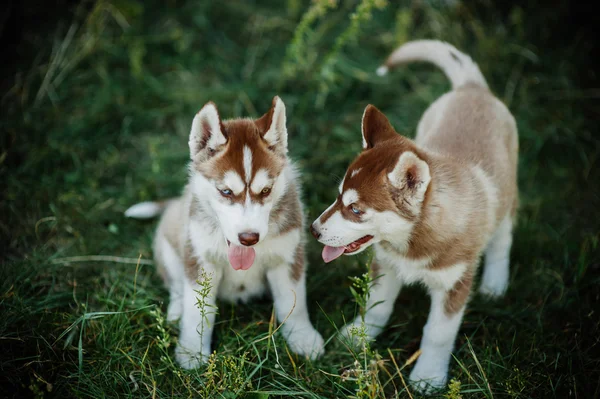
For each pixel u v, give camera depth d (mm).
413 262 1577
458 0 2223
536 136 2027
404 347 1671
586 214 1908
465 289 1592
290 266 1635
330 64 2008
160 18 2268
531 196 1947
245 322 1699
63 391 1551
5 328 1591
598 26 2213
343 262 1786
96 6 2104
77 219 1856
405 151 1492
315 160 1968
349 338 1618
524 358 1615
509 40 2188
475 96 1718
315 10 1988
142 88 2105
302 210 1670
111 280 1752
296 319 1658
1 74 2094
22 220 1839
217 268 1625
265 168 1548
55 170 1941
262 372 1605
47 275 1737
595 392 1556
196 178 1582
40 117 2023
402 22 2133
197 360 1607
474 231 1572
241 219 1527
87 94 2090
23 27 2174
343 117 2062
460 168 1594
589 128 2062
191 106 2074
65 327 1623
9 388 1543
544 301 1710
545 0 2256
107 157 1979
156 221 1871
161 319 1571
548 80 2119
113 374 1570
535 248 1824
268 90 2109
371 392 1497
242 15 2316
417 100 2084
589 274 1749
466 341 1665
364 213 1532
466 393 1572
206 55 2201
